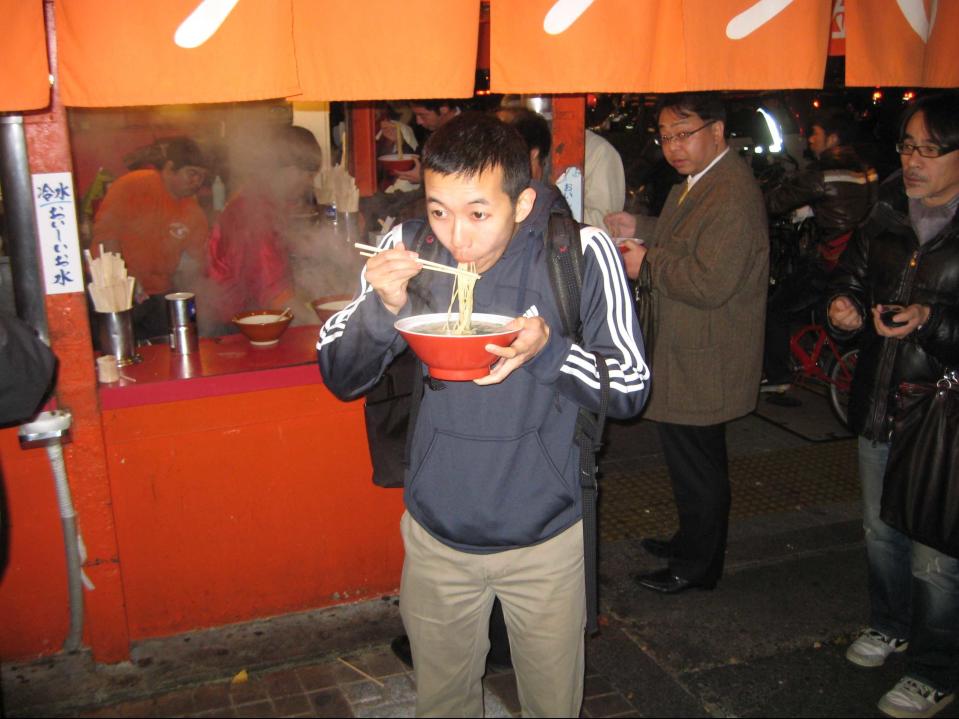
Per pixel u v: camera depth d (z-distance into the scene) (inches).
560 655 78.6
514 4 86.0
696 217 117.0
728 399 120.5
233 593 118.0
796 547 154.1
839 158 231.3
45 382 80.0
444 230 65.2
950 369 96.4
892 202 103.8
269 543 118.0
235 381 109.3
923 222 99.4
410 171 194.7
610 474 187.9
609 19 87.9
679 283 115.6
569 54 88.0
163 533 111.7
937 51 106.5
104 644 110.4
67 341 99.0
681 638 125.3
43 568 107.0
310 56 80.7
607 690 113.4
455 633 79.8
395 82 82.7
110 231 149.9
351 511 121.2
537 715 82.4
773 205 235.0
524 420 72.3
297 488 117.1
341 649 117.0
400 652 115.5
